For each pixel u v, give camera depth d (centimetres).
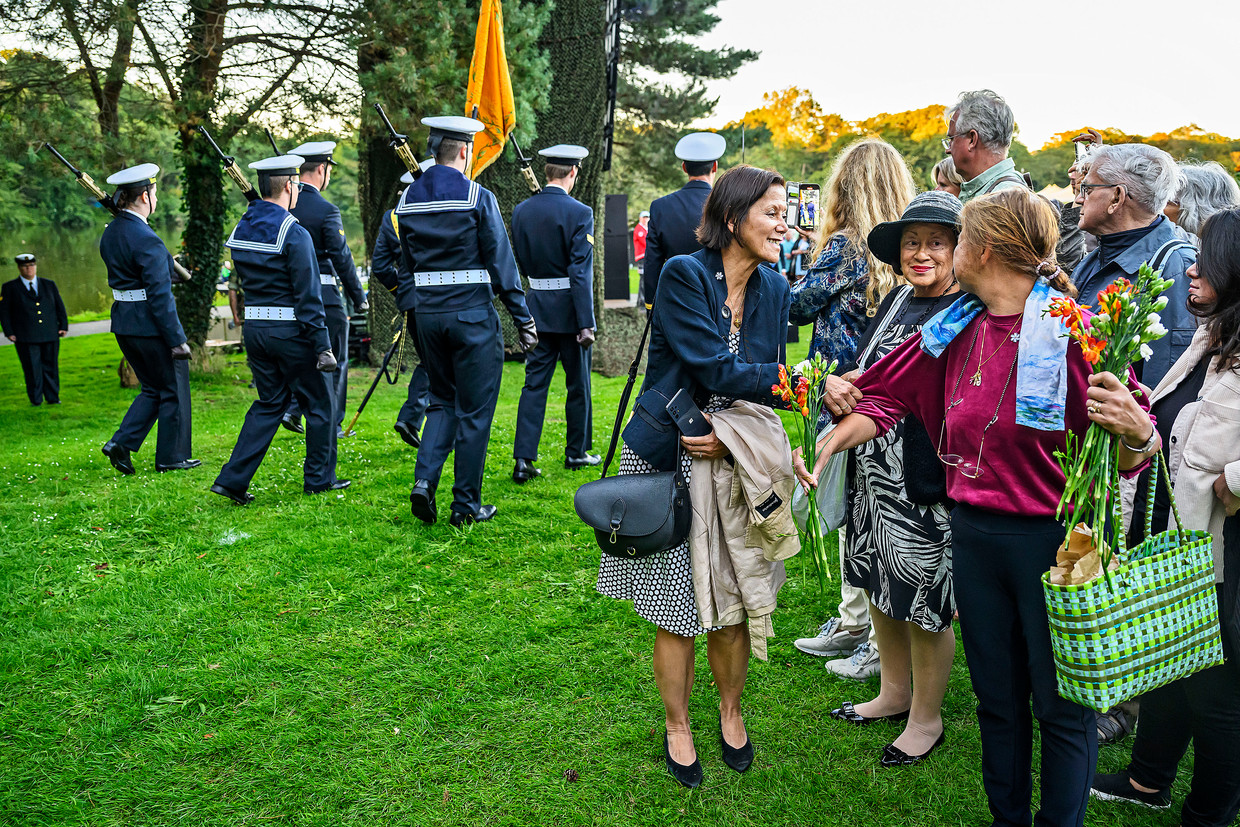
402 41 960
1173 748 228
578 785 248
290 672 306
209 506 491
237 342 1328
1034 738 270
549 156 538
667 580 242
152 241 544
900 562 247
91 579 387
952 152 334
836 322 304
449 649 325
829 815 235
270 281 482
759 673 312
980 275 197
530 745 266
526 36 959
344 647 324
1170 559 180
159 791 243
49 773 250
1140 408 173
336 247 662
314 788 244
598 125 1144
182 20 948
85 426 807
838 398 226
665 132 2534
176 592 370
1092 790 243
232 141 1040
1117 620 174
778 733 274
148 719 277
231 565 401
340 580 385
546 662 315
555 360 560
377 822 232
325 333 493
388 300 1159
